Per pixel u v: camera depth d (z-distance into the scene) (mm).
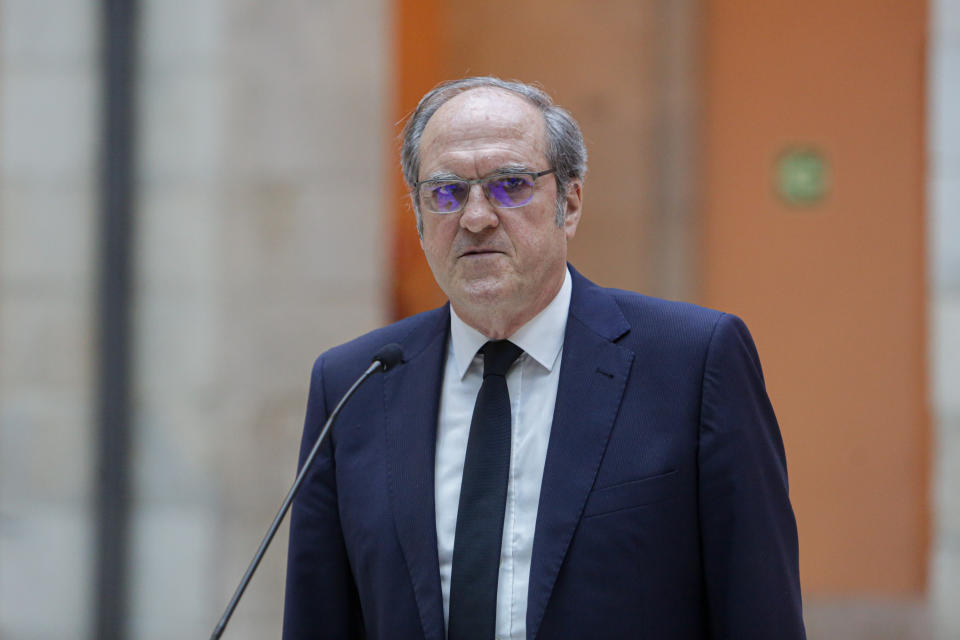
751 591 5910
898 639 16422
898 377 17547
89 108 14641
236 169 14516
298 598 6961
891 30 17766
